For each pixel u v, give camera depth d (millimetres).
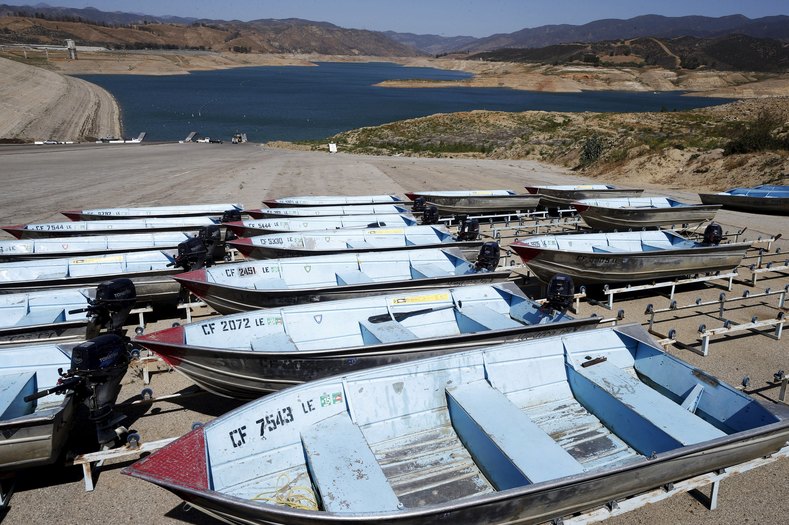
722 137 29219
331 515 3842
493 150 40125
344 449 5016
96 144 44125
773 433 4938
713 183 22844
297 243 11789
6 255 10625
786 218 17328
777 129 26750
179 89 130625
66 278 8969
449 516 3992
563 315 7574
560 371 6531
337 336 7676
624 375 6293
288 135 64312
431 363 5930
